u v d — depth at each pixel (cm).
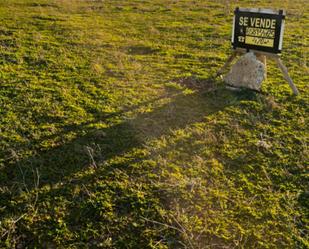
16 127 523
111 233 367
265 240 364
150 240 359
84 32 1028
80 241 358
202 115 579
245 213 395
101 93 640
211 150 494
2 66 738
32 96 615
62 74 718
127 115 568
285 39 1003
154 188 421
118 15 1303
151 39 999
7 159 459
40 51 840
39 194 409
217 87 678
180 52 889
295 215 394
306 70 777
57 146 488
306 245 359
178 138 514
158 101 618
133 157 471
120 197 408
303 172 458
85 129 528
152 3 1576
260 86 663
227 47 931
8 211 386
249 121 566
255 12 645
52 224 374
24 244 354
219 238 364
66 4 1470
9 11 1270
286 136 531
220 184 434
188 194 415
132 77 718
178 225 374
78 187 420
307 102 628
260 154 489
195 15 1327
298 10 1405
